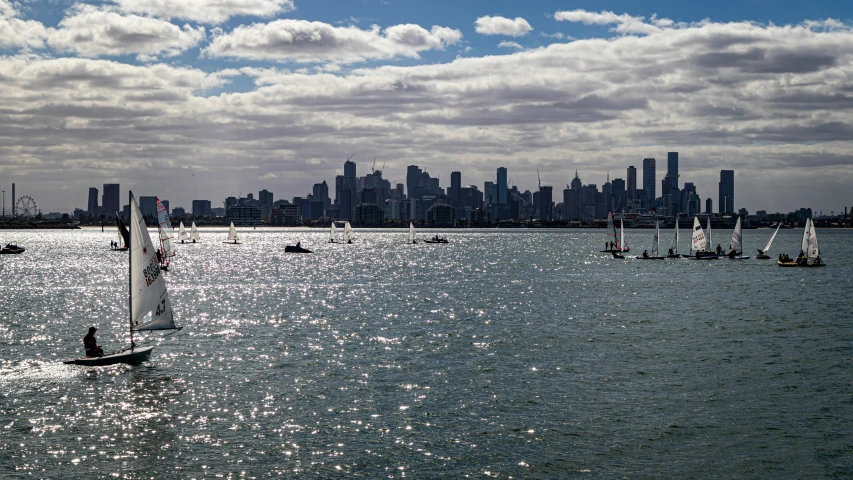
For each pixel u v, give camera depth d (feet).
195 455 131.23
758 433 142.82
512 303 346.13
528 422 148.36
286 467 126.00
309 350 220.43
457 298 370.53
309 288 433.48
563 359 206.49
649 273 530.68
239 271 582.35
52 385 176.04
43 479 121.29
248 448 134.41
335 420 149.59
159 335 248.52
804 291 396.37
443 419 150.20
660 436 140.97
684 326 267.59
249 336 246.68
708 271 545.44
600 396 167.02
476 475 123.24
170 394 168.55
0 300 360.28
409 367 196.65
